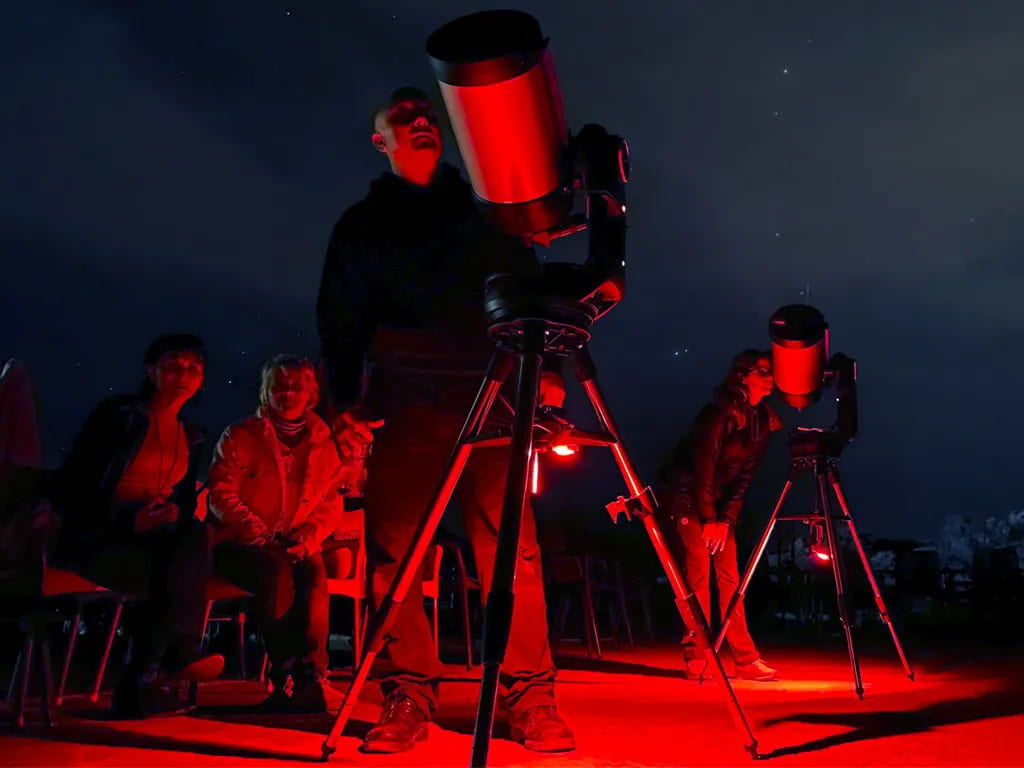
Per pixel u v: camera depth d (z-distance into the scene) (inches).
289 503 129.3
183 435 129.6
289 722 111.7
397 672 95.0
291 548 125.3
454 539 187.0
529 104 67.6
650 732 101.9
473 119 68.7
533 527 97.7
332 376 99.3
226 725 108.3
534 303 69.6
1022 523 451.8
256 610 126.2
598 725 107.7
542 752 88.8
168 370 124.5
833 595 331.3
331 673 169.5
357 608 152.0
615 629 261.6
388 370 99.6
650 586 314.5
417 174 100.4
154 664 116.6
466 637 186.1
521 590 95.5
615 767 80.7
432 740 96.6
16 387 112.2
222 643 224.7
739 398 187.0
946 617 353.4
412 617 96.0
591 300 72.6
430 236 98.3
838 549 144.8
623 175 74.0
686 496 188.7
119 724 109.3
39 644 108.3
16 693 112.3
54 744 93.9
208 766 81.8
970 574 362.6
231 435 129.3
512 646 94.6
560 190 74.8
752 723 108.9
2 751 89.7
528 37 66.2
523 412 66.3
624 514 83.4
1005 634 294.4
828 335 153.1
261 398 132.4
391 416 98.5
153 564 115.5
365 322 100.8
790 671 188.5
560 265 72.7
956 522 474.3
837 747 90.1
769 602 353.4
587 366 81.0
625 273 74.1
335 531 149.4
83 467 115.8
